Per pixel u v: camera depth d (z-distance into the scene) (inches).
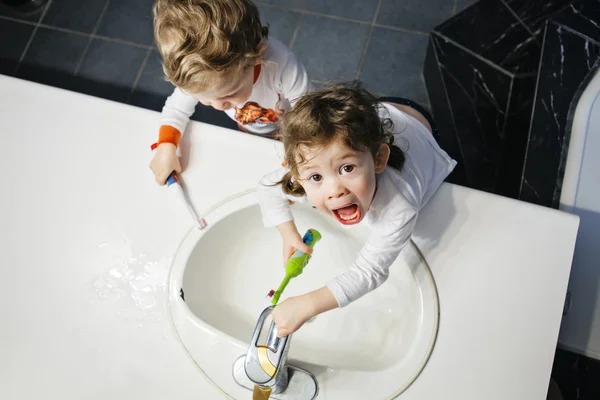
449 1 75.8
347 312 39.6
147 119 40.6
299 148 27.5
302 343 38.6
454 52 66.7
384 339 37.3
